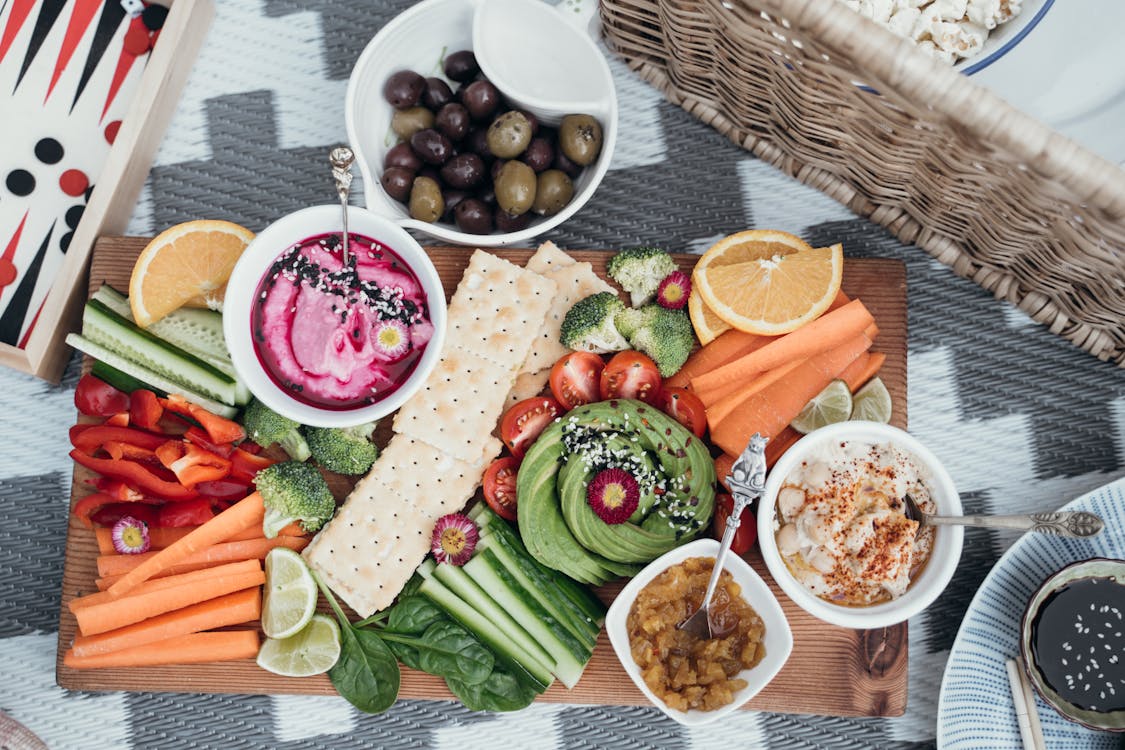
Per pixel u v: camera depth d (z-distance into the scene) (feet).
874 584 2.86
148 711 3.28
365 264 2.96
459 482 3.05
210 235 3.09
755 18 2.73
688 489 2.96
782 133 3.17
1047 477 3.28
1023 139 2.54
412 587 3.06
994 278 3.23
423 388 3.06
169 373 3.08
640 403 2.97
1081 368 3.28
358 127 3.10
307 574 3.02
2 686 3.28
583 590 3.05
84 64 3.32
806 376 3.06
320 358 2.93
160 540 3.08
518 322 3.06
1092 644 2.97
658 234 3.31
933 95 2.55
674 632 2.96
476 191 3.14
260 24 3.34
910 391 3.29
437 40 3.17
